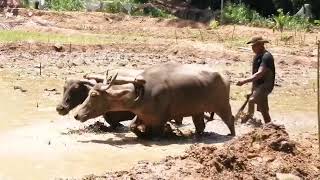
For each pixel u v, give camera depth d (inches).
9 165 417.7
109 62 1012.5
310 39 1466.5
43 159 434.9
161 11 1926.7
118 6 1893.5
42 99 693.3
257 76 542.9
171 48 1171.9
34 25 1540.4
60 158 438.3
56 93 732.7
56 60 1021.2
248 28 1624.0
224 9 1861.5
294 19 1770.4
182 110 519.2
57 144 482.6
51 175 394.3
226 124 533.6
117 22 1700.3
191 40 1390.3
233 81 868.6
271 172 378.3
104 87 506.9
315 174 386.3
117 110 513.3
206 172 370.6
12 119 582.9
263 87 547.8
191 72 521.0
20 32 1392.7
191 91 517.0
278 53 1169.4
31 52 1073.5
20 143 484.1
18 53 1059.3
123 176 373.7
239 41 1375.5
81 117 506.9
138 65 982.4
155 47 1186.6
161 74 514.6
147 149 471.8
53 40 1244.5
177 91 513.0
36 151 458.3
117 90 505.4
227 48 1197.1
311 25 1760.6
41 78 844.0
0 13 1669.5
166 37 1512.1
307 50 1227.2
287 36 1455.5
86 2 1903.3
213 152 394.0
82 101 551.2
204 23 1760.6
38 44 1111.0
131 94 505.0
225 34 1562.5
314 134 525.0
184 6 2114.9
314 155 418.3
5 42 1127.0
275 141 407.8
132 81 508.1
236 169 376.2
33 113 613.9
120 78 512.7
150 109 506.9
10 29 1467.8
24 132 526.9
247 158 393.1
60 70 920.9
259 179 367.2
